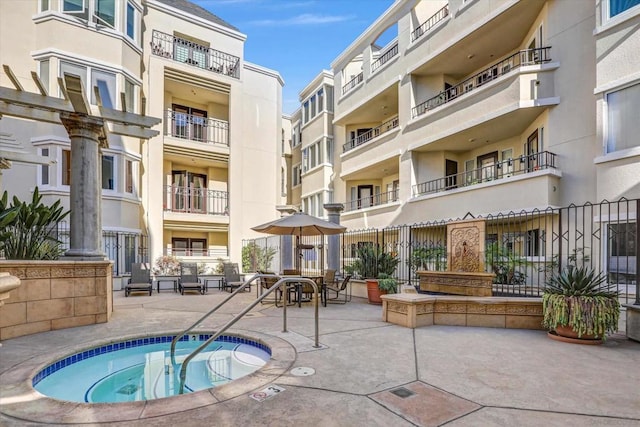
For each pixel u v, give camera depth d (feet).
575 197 32.65
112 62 43.62
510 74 36.78
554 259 31.09
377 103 59.21
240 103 58.70
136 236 46.11
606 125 29.43
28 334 18.89
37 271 19.40
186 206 57.47
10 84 39.47
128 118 23.91
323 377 12.68
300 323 22.16
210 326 21.25
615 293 18.53
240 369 16.61
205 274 47.88
